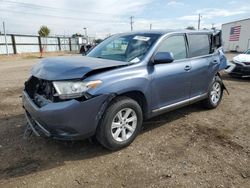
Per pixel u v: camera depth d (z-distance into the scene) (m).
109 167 3.38
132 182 3.06
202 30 5.54
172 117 5.32
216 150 3.89
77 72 3.35
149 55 4.12
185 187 2.99
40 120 3.37
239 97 7.20
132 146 3.97
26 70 14.38
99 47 5.03
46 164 3.41
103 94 3.38
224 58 6.18
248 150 3.92
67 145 3.92
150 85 4.02
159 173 3.25
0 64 20.17
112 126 3.66
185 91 4.85
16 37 38.31
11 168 3.29
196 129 4.70
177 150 3.87
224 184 3.05
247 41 33.06
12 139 4.08
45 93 3.57
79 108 3.25
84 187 2.96
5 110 5.57
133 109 3.86
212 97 5.83
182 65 4.68
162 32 4.59
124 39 4.71
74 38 51.41
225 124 5.00
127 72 3.73
